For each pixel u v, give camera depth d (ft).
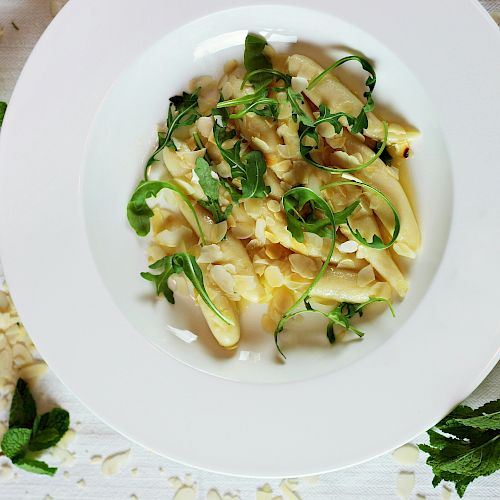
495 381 1.66
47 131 1.52
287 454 1.53
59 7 1.67
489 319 1.50
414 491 1.68
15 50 1.69
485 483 1.66
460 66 1.49
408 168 1.58
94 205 1.56
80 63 1.51
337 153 1.55
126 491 1.70
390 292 1.55
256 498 1.69
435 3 1.48
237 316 1.59
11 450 1.63
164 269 1.57
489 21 1.47
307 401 1.53
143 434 1.53
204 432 1.53
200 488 1.70
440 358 1.51
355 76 1.57
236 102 1.53
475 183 1.50
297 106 1.51
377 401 1.52
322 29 1.53
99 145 1.55
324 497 1.69
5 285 1.70
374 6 1.49
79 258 1.53
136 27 1.50
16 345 1.69
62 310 1.53
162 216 1.62
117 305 1.55
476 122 1.49
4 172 1.52
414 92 1.52
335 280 1.56
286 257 1.58
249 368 1.57
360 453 1.52
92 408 1.53
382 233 1.57
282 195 1.55
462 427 1.56
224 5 1.50
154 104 1.59
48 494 1.70
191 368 1.54
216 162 1.58
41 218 1.53
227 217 1.58
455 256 1.51
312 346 1.58
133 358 1.54
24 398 1.67
